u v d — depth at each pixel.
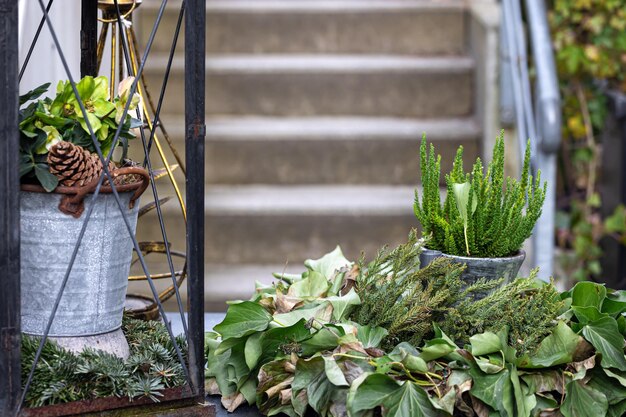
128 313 1.91
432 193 1.61
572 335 1.49
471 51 4.18
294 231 3.62
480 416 1.43
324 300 1.54
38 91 1.55
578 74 3.91
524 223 1.57
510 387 1.43
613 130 3.60
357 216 3.62
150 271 3.43
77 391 1.39
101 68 2.74
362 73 4.10
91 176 1.43
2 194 1.29
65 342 1.46
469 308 1.51
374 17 4.36
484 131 3.81
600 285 1.60
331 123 4.01
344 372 1.43
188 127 1.41
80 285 1.45
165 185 3.74
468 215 1.55
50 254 1.43
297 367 1.45
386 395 1.38
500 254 1.57
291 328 1.46
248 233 3.62
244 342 1.52
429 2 4.44
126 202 1.48
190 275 1.44
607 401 1.47
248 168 3.86
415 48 4.38
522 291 1.59
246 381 1.55
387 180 3.91
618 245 3.62
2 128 1.28
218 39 4.33
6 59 1.27
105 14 1.89
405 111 4.14
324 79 4.10
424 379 1.45
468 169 3.86
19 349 1.33
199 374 1.46
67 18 2.72
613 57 3.87
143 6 4.17
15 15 1.27
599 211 3.88
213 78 4.07
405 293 1.67
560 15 3.87
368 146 3.88
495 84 3.77
